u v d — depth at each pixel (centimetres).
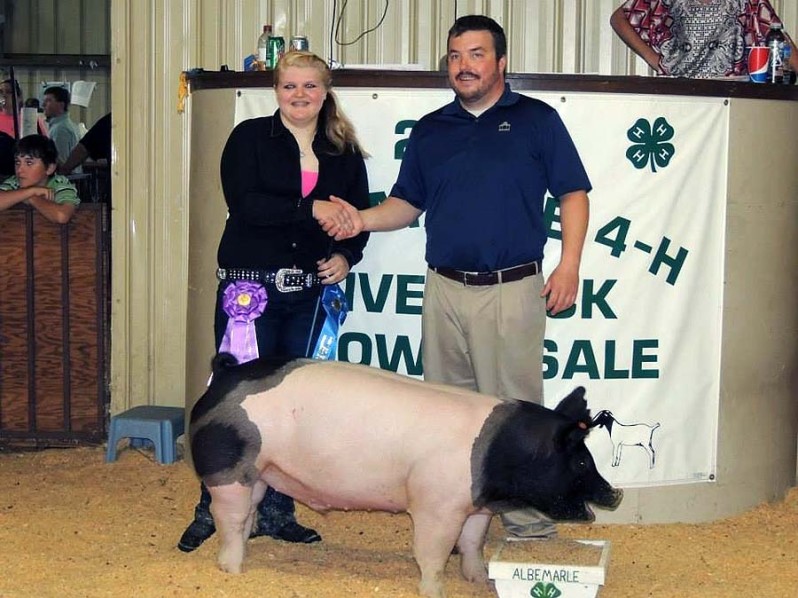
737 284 570
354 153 495
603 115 538
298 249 485
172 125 704
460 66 470
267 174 477
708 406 569
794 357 618
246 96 568
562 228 486
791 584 478
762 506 599
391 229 502
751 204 570
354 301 549
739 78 597
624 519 562
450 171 481
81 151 851
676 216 550
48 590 443
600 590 461
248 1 694
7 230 692
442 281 490
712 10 629
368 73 542
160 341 714
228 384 452
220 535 463
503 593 438
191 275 612
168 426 669
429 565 435
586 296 543
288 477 448
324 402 438
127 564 477
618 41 687
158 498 596
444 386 454
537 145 479
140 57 702
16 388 703
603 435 552
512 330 481
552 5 687
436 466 425
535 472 427
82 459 679
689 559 512
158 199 707
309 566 480
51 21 1247
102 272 696
